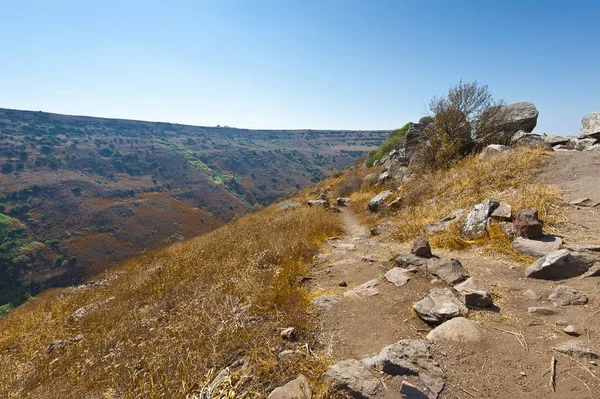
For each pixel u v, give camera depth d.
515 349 2.60
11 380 3.81
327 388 2.32
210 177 122.75
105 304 6.64
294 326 3.43
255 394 2.36
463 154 11.95
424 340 2.85
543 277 3.89
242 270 5.74
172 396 2.49
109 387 2.98
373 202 12.41
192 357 3.04
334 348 3.01
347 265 5.73
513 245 4.89
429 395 2.20
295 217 11.66
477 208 6.16
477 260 4.86
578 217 5.33
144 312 5.46
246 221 15.95
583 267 3.76
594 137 9.32
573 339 2.64
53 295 10.75
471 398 2.16
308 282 5.11
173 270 7.41
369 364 2.60
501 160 8.83
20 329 6.83
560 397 2.08
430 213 8.07
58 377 3.74
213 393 2.37
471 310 3.30
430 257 5.23
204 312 4.05
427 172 11.80
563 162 7.76
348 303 3.98
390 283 4.44
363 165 30.09
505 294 3.62
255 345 3.01
